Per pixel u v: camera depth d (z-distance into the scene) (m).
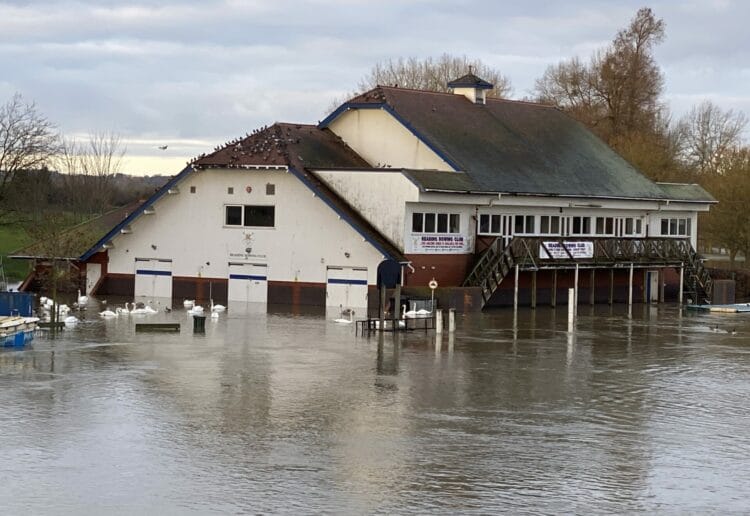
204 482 29.44
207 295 74.75
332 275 70.75
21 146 99.31
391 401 39.81
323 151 75.50
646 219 88.06
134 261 77.19
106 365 45.84
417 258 70.12
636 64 129.12
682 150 151.75
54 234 78.06
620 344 57.22
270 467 30.88
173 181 74.88
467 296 70.12
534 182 77.81
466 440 34.38
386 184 69.56
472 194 71.94
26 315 57.44
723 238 109.06
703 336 61.81
